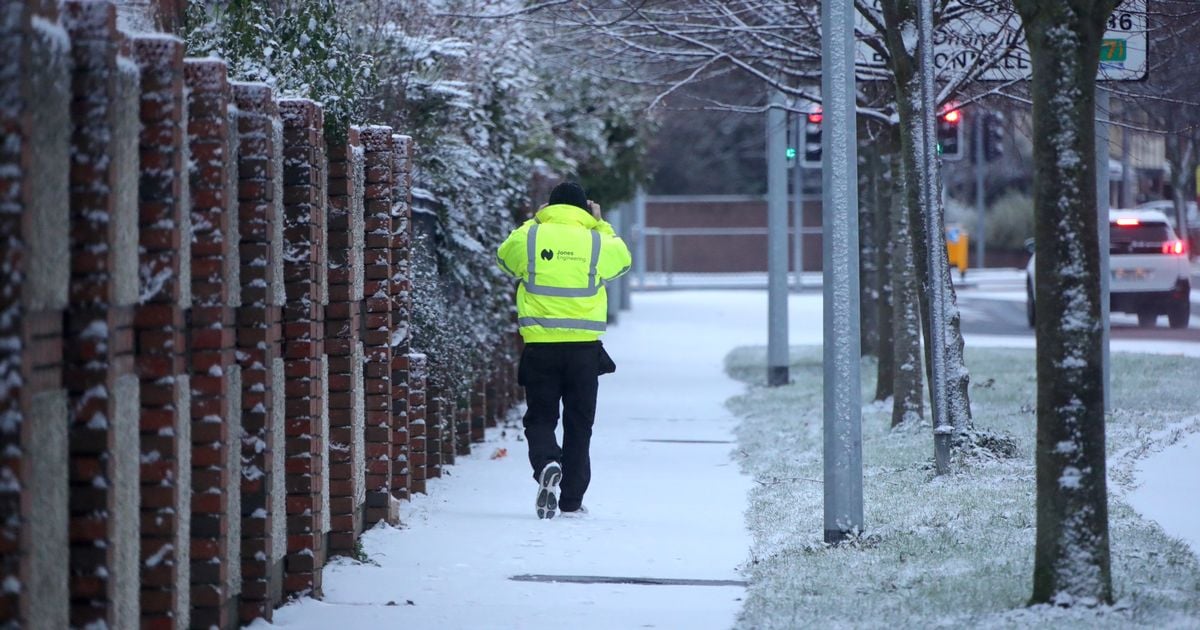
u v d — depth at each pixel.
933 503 32.28
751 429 50.66
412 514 32.62
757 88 61.19
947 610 22.14
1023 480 35.38
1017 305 119.88
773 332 67.38
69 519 15.98
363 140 30.66
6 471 13.41
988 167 195.00
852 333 28.55
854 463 28.55
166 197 17.81
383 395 30.59
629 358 84.94
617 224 120.88
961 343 40.09
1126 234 91.56
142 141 17.77
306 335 23.78
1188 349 76.00
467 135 45.62
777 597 23.62
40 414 14.68
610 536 30.44
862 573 25.44
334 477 27.25
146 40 17.73
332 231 27.05
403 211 33.16
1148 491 33.44
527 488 37.59
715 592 25.05
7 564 13.43
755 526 31.11
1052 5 21.25
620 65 62.72
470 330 44.47
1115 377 59.16
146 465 17.89
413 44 40.12
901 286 48.28
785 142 67.44
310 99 25.33
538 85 61.19
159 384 17.88
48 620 14.95
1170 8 46.78
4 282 13.45
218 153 19.33
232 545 21.16
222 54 27.48
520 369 33.53
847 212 28.66
